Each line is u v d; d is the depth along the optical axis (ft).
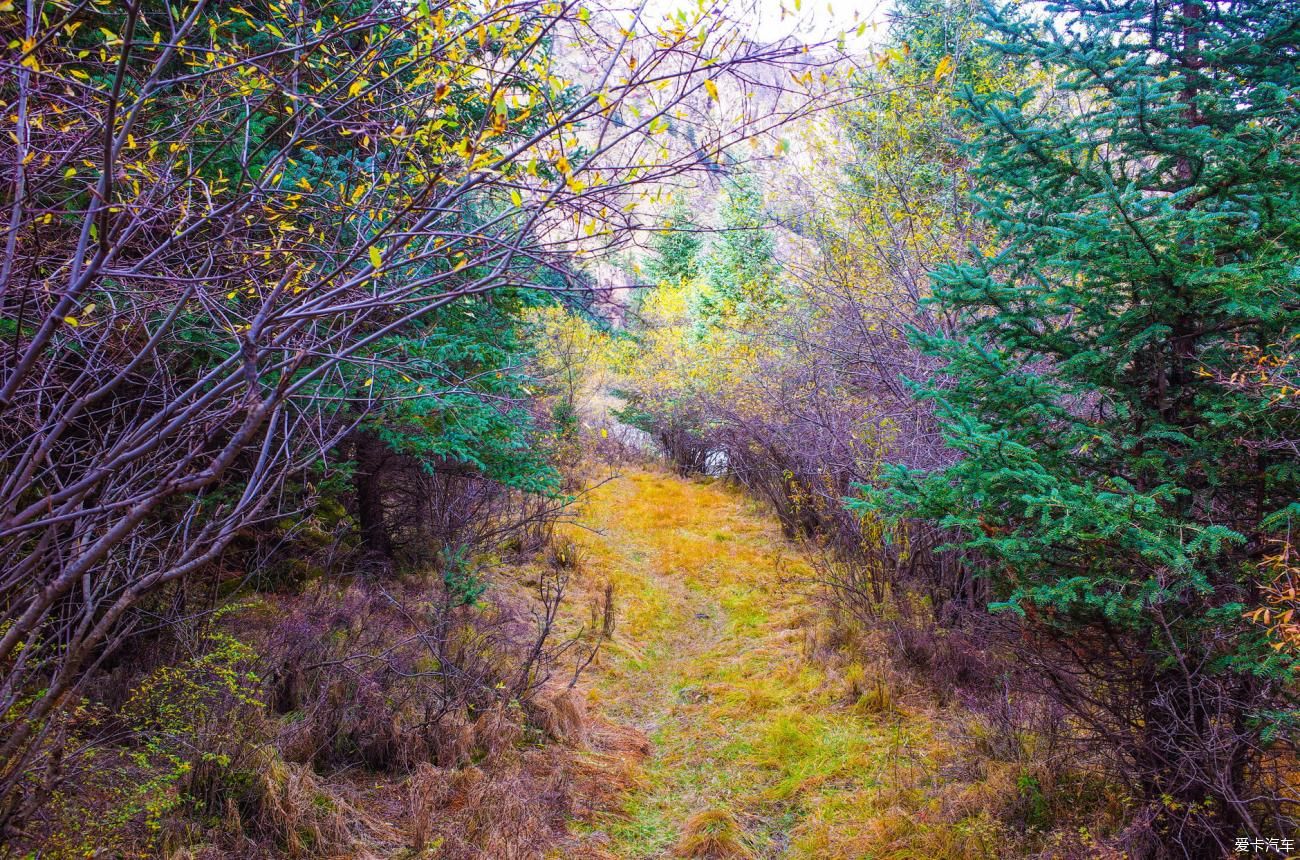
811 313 35.45
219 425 9.27
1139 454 12.29
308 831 13.66
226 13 13.26
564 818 16.19
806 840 15.75
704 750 19.65
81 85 7.78
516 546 33.12
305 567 22.97
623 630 27.73
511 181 7.82
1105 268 11.14
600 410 74.54
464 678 19.43
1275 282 9.73
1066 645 13.67
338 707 17.06
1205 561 11.44
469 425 20.33
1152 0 11.69
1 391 7.15
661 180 8.36
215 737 13.89
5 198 8.52
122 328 10.41
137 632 13.33
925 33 27.63
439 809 15.51
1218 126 11.97
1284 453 10.84
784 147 7.93
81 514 7.55
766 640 26.63
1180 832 11.90
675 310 72.95
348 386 12.84
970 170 13.69
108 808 11.18
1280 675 9.58
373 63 8.50
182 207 8.62
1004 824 14.55
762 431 42.52
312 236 9.14
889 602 25.55
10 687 8.95
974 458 11.95
